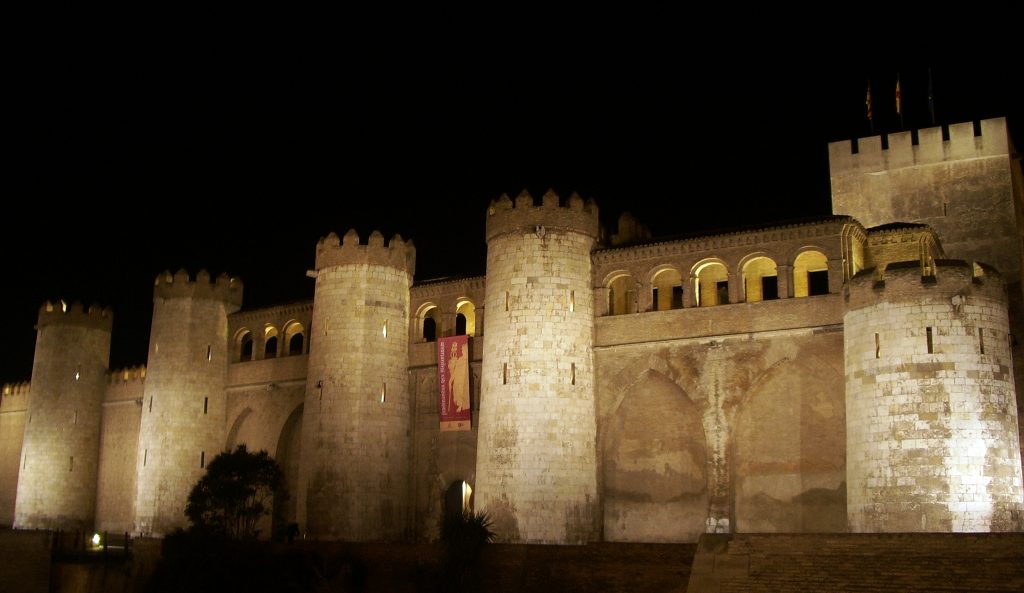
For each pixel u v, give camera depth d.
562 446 50.66
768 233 49.16
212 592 50.56
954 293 41.59
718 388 48.88
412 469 59.47
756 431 47.91
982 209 54.97
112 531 75.50
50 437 77.38
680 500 49.44
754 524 46.97
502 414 51.47
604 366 52.50
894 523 40.59
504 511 50.22
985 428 40.50
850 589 34.25
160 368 68.81
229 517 55.22
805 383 47.19
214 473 55.19
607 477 51.56
